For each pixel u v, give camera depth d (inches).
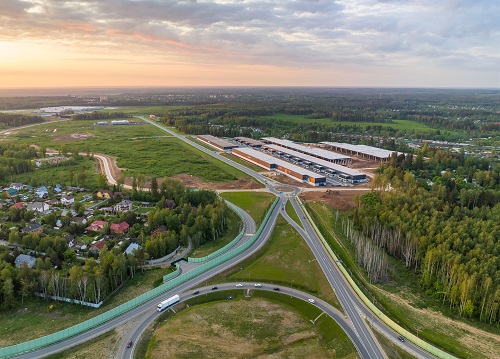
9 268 4394.7
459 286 4271.7
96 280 4195.4
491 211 6437.0
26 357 3358.8
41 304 4202.8
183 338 3690.9
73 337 3639.3
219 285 4694.9
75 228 5930.1
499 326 4001.0
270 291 4598.9
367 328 3912.4
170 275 4788.4
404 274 5167.3
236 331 3836.1
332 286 4729.3
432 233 5423.2
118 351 3476.9
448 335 3850.9
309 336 3809.1
